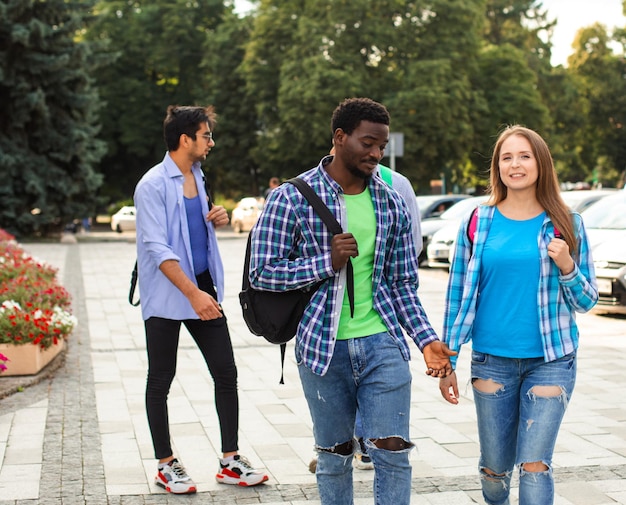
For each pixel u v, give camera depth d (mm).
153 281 4434
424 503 4328
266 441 5480
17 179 30844
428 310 11734
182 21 46750
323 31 36344
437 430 5742
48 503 4273
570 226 3434
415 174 37375
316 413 3389
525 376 3461
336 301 3291
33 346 7223
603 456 5121
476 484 4617
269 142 41188
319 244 3311
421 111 35094
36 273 10922
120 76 47906
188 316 4430
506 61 39156
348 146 3275
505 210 3545
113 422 5891
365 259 3336
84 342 9297
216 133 45250
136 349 8852
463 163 39438
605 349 8789
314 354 3289
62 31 30516
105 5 47688
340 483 3441
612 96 55062
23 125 30406
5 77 29734
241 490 4512
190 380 7316
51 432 5625
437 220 18688
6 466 4891
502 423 3500
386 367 3279
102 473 4773
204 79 46938
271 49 39875
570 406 6418
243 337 9750
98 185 32500
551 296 3408
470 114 37094
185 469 4719
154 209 4367
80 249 25953
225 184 49938
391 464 3270
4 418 5996
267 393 6859
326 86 35375
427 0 36031
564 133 49875
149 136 47750
